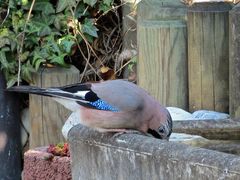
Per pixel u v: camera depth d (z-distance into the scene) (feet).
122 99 18.47
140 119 18.69
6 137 27.71
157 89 25.94
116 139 17.79
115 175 17.87
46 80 27.35
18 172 28.09
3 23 27.66
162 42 25.72
